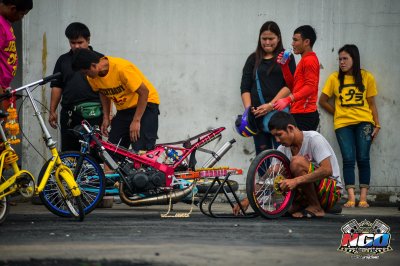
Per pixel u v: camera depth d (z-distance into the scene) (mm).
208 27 17812
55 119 16438
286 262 8953
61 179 12938
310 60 15438
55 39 17766
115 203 17250
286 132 13195
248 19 17781
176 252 9461
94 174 13977
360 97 17219
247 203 13812
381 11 17719
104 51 17844
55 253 9312
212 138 14859
